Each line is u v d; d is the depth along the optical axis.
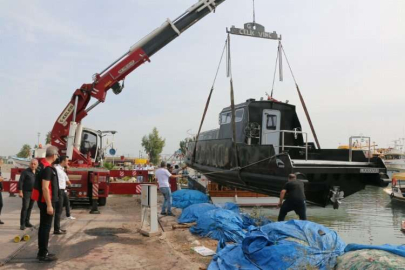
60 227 8.38
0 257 5.77
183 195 12.35
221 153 10.84
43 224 5.68
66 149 12.30
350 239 11.24
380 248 4.83
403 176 21.42
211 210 8.74
